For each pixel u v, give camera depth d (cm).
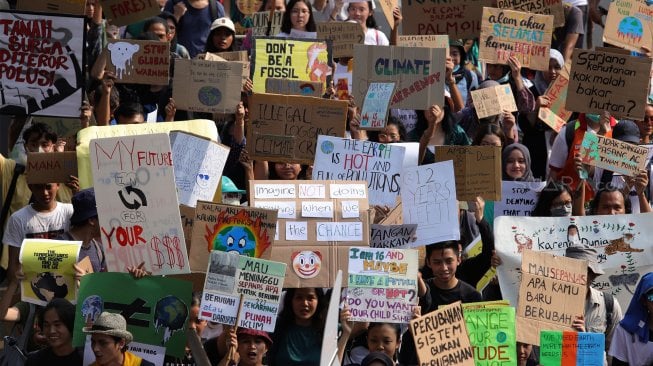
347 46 1733
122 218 1209
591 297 1371
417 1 1781
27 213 1377
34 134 1456
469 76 1883
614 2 1839
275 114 1449
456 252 1364
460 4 1778
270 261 1194
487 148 1486
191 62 1556
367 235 1291
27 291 1225
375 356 1199
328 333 1005
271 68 1609
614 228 1420
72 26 1445
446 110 1731
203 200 1290
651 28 1842
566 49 2045
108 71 1562
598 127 1664
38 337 1228
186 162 1335
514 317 1256
